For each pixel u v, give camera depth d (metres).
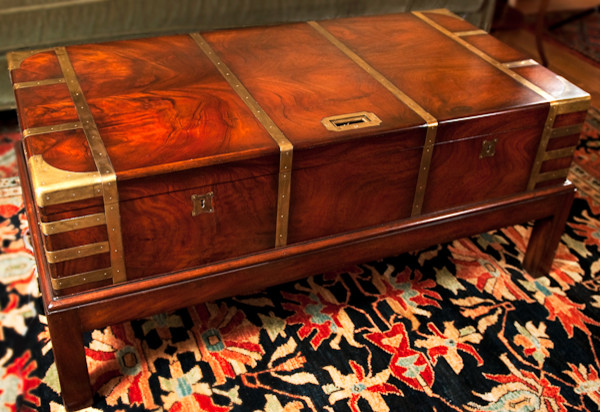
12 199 2.00
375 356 1.54
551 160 1.65
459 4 2.66
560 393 1.48
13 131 2.33
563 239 1.99
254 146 1.30
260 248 1.44
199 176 1.26
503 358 1.56
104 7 2.17
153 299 1.35
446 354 1.56
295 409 1.40
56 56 1.64
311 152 1.34
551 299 1.76
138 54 1.68
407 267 1.83
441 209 1.60
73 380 1.35
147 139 1.31
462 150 1.51
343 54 1.74
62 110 1.40
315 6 2.44
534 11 3.62
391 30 1.91
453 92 1.57
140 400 1.41
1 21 2.06
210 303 1.67
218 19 2.33
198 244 1.35
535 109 1.52
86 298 1.28
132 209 1.24
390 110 1.47
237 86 1.54
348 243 1.51
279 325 1.61
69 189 1.16
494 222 1.68
